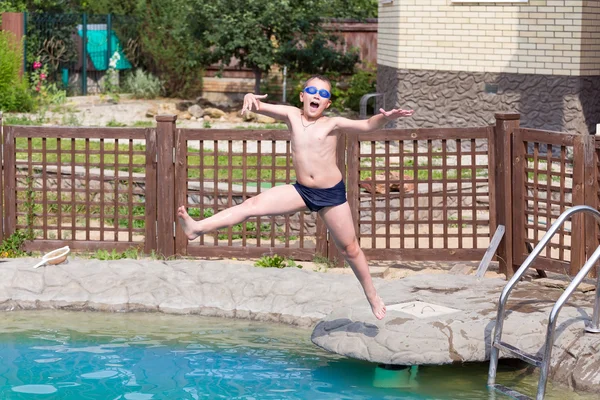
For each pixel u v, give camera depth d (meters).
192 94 29.08
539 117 19.38
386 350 8.03
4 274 10.54
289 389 7.75
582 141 10.46
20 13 27.34
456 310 8.70
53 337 9.19
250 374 8.13
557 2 18.92
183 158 11.91
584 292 9.62
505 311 8.62
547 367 7.37
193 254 12.00
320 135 7.35
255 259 12.36
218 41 25.33
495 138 11.38
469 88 20.08
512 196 11.23
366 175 16.00
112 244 12.15
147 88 28.59
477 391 7.77
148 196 11.95
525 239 11.16
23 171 14.62
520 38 19.41
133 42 30.14
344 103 26.78
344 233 7.58
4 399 7.39
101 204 12.15
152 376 8.03
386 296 9.33
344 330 8.45
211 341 9.13
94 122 22.86
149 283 10.47
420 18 20.36
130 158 12.05
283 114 7.50
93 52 29.69
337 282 10.19
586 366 7.80
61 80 28.94
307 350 8.87
